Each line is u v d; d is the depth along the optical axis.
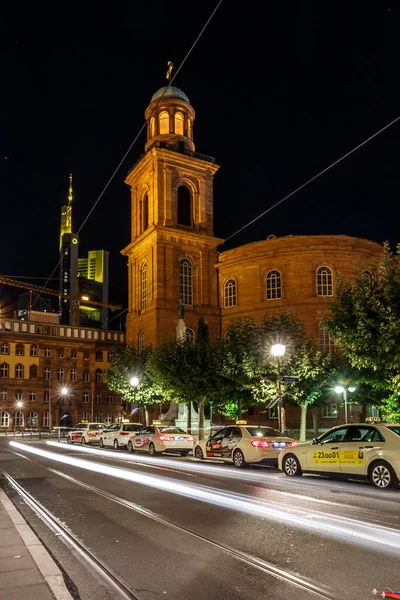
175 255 58.59
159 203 59.16
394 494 13.35
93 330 86.56
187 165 61.69
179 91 64.88
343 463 15.51
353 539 8.47
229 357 34.16
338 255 53.22
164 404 55.41
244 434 21.30
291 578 6.64
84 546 8.29
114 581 6.58
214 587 6.34
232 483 15.55
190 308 58.25
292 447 17.47
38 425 79.94
